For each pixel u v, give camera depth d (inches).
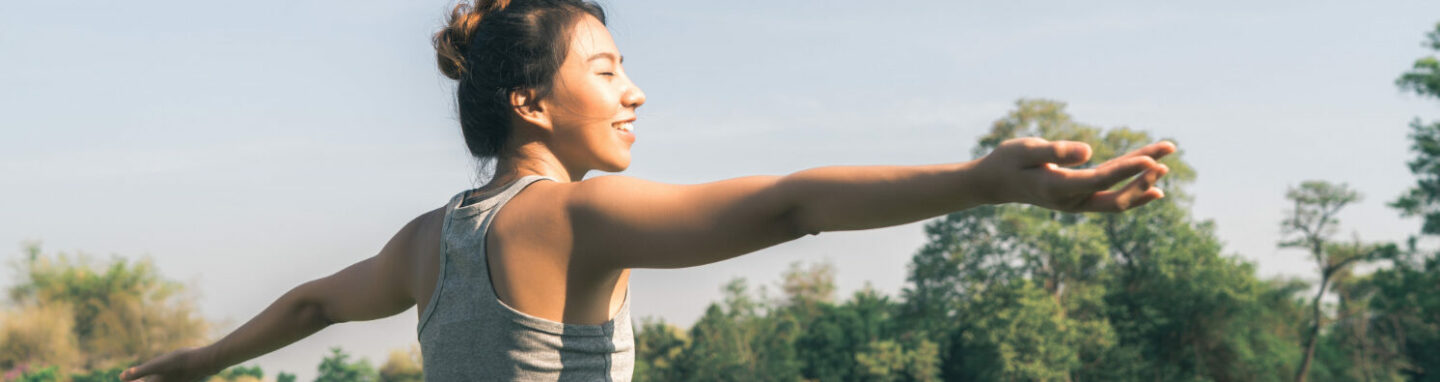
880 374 2471.7
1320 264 2283.5
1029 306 2214.6
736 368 2586.1
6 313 2176.4
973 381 2458.2
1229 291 2256.4
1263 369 2346.2
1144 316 2359.7
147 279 2308.1
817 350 2652.6
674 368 2640.3
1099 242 2278.5
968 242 2495.1
